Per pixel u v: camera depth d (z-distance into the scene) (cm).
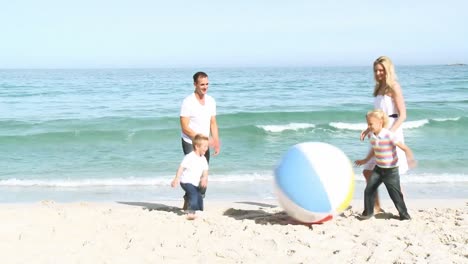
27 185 977
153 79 7831
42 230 568
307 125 1828
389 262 454
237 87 4972
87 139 1570
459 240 516
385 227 562
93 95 3738
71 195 897
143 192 917
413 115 2219
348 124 1850
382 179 598
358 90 4344
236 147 1448
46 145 1480
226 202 795
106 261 469
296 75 9975
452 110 2311
